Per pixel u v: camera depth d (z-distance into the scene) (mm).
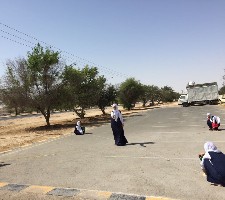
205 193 5590
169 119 24234
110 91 40375
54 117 48562
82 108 34094
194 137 12703
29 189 6773
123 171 7723
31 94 25125
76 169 8359
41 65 24812
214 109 33125
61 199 5938
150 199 5512
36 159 10422
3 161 10570
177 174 7031
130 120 26734
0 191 6785
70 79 27047
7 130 26500
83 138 15547
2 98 24797
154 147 10922
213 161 5934
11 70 25000
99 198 5809
